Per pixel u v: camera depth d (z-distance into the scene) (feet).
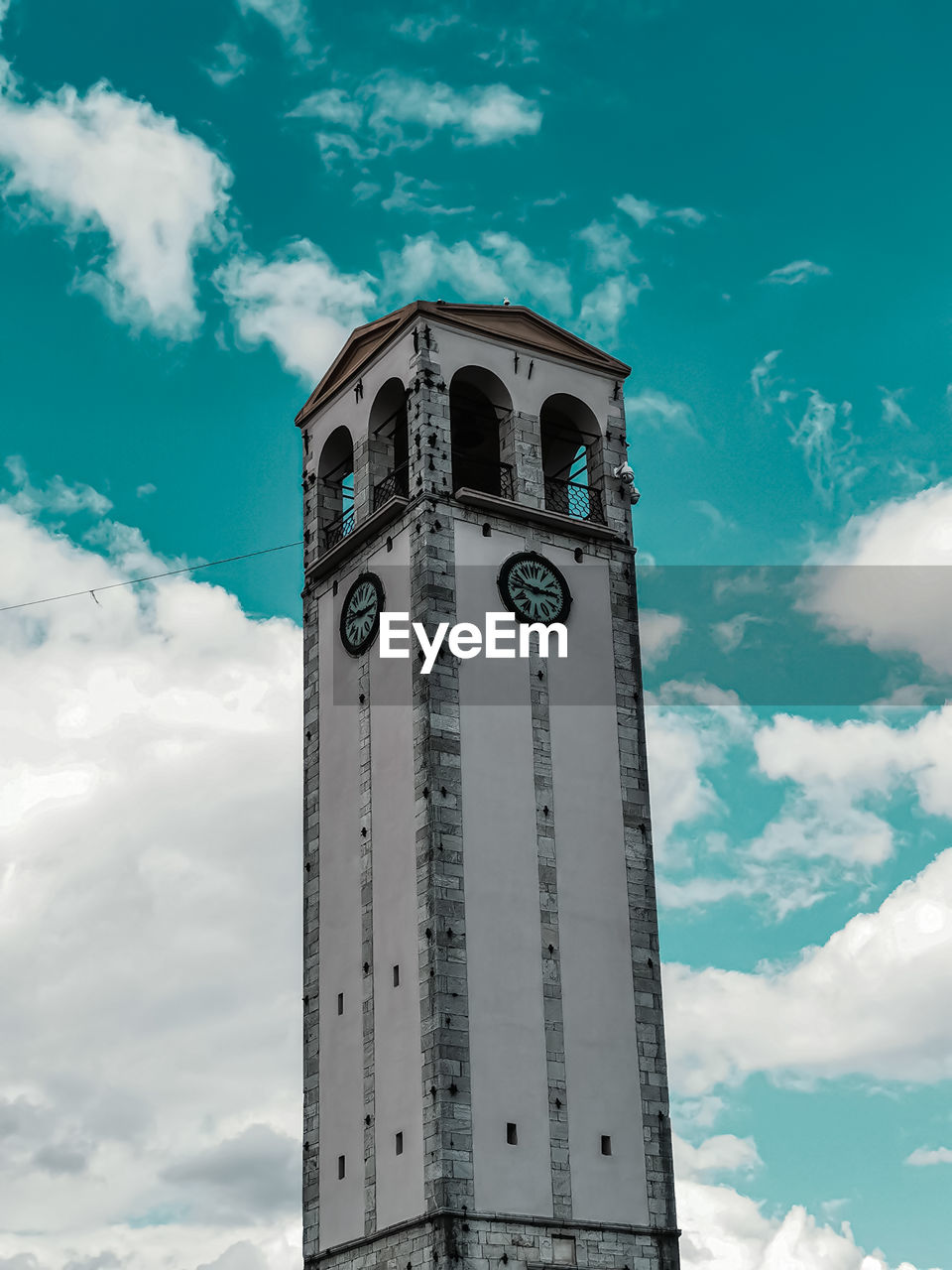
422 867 224.94
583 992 226.99
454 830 225.97
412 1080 218.18
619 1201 218.79
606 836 237.04
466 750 230.89
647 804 242.37
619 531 255.70
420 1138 214.07
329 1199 226.38
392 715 237.86
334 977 236.22
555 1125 218.38
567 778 237.04
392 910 229.25
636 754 244.42
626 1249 216.74
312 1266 225.76
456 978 219.20
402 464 253.03
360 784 240.73
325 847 244.22
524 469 250.78
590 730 241.55
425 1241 208.74
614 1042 226.58
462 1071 214.90
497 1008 220.23
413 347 250.16
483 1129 213.66
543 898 229.04
